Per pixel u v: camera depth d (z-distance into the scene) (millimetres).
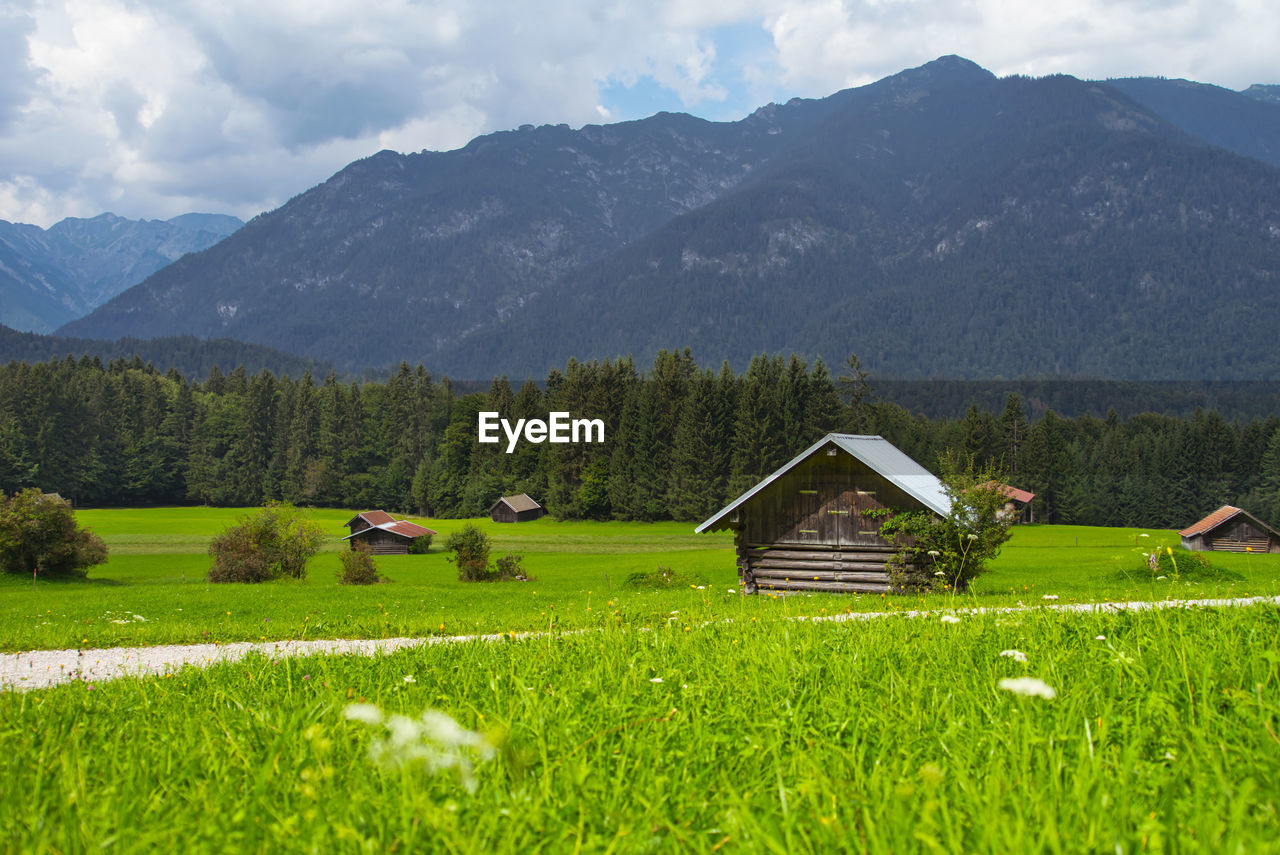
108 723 5035
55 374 120750
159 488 125250
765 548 29984
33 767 3689
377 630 17516
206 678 7676
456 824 2594
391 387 128625
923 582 26797
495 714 4484
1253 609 7219
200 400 134000
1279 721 3572
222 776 3373
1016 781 2863
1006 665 5172
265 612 25750
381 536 77125
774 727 3895
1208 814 2424
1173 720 3574
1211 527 63625
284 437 128250
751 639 7746
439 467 114688
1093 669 4805
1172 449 113188
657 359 108250
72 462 117625
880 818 2529
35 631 19203
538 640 8836
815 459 29625
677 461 101438
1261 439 112688
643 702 4828
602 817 2785
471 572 46375
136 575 58156
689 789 3121
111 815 2842
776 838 2533
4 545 51031
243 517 49250
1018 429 116312
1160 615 6371
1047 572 38969
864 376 109500
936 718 3984
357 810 2754
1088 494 113062
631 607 18859
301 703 5379
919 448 117375
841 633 7773
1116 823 2486
